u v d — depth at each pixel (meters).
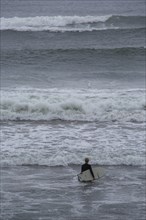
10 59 150.50
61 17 196.38
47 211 57.88
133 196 62.06
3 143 77.62
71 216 56.75
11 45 174.38
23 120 91.81
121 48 156.38
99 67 145.25
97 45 173.38
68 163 71.69
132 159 72.12
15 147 75.94
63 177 67.50
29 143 77.75
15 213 57.31
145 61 151.38
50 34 184.88
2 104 97.19
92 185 65.19
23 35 184.75
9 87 117.00
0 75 132.75
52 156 72.94
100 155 73.25
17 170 69.50
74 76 132.62
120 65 147.62
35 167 70.56
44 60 150.38
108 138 80.44
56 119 92.38
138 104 98.00
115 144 77.44
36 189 63.56
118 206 59.28
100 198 61.44
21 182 65.62
